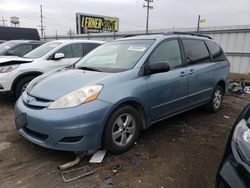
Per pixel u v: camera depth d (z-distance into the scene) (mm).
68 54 6738
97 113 3057
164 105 4016
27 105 3359
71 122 2945
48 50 6672
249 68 14000
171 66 4199
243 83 9367
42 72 6051
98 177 2953
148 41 4164
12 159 3326
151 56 3865
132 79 3518
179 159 3441
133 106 3613
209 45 5367
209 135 4328
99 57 4316
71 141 3027
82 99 3053
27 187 2760
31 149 3598
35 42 8367
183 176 3047
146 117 3732
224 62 5688
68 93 3150
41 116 3047
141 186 2824
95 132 3088
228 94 8094
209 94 5227
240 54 14297
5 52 7605
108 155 3432
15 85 5770
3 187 2756
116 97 3232
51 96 3195
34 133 3283
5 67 5688
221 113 5676
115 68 3748
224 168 2064
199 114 5496
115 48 4352
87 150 3131
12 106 5758
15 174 2996
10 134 4113
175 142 3973
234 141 2141
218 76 5375
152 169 3162
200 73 4762
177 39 4516
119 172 3066
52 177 2945
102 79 3336
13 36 14609
